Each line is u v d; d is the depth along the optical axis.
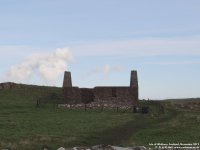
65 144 38.44
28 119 63.03
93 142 41.88
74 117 70.00
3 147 33.62
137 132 50.81
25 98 106.50
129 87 106.06
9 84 116.56
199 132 50.97
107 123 60.09
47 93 114.94
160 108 100.62
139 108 90.69
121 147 35.19
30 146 35.41
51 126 52.84
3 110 81.31
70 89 106.06
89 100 109.19
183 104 123.00
